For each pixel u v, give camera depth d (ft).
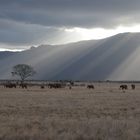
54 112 97.40
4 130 56.65
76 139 49.93
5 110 103.71
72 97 177.99
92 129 57.41
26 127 60.85
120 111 100.94
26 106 118.52
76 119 76.07
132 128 58.65
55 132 54.39
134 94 215.31
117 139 50.16
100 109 106.73
